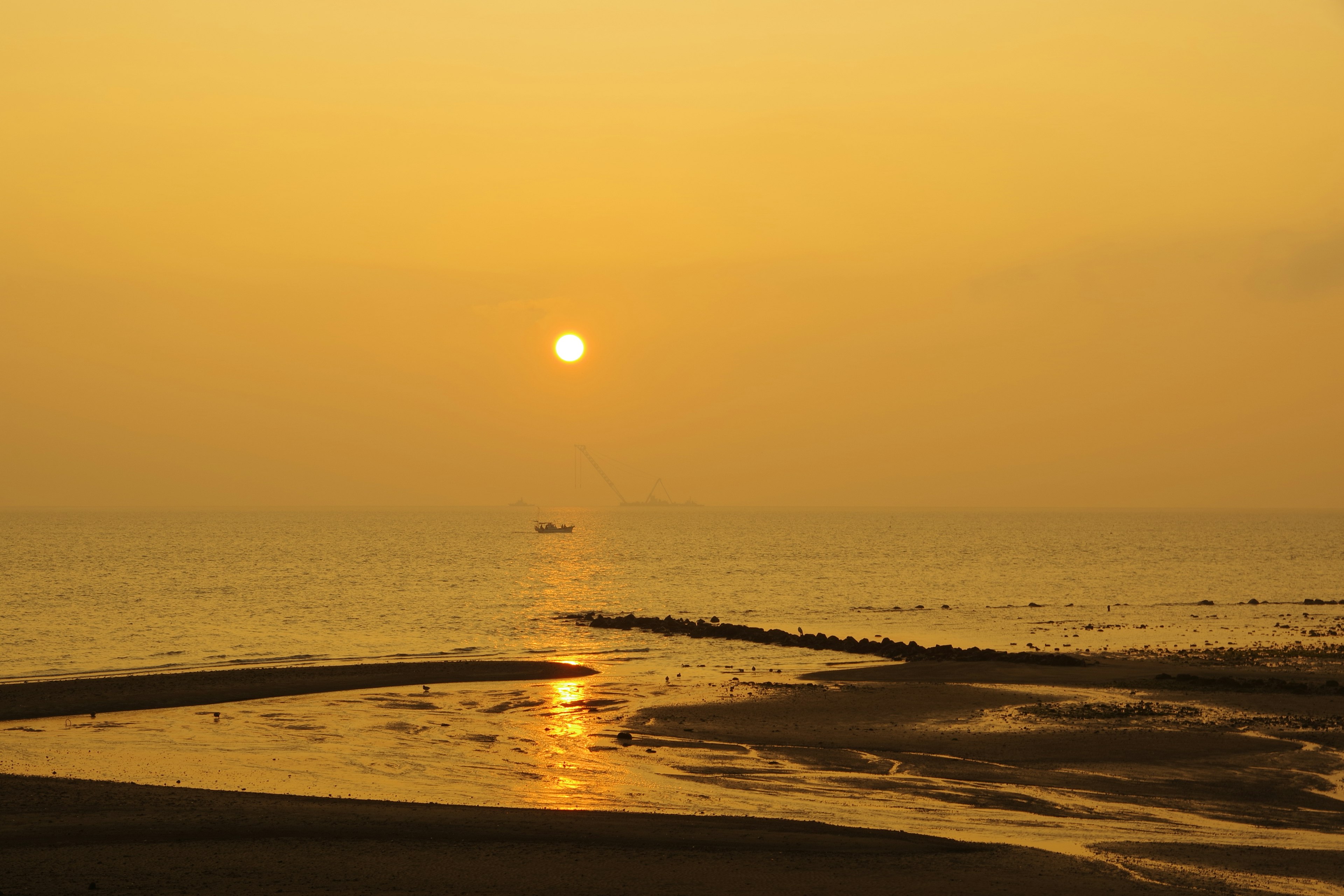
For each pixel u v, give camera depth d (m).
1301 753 31.92
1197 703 41.03
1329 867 20.31
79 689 43.75
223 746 33.12
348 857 19.22
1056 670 51.53
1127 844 22.09
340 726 37.06
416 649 65.44
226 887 17.36
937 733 35.53
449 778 28.62
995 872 19.06
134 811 22.33
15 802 22.92
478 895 17.28
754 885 18.00
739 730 36.31
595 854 19.78
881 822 23.97
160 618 81.75
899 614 90.56
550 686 47.09
